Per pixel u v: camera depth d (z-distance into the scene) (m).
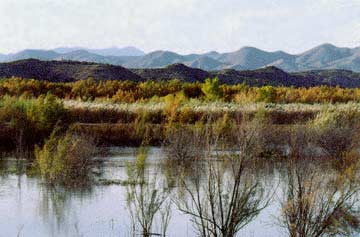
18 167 27.67
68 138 26.19
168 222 17.08
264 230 16.56
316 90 70.56
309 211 14.77
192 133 29.69
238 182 13.76
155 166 26.91
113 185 23.22
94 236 16.56
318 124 32.34
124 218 18.44
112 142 34.38
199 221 16.84
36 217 18.70
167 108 38.81
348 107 42.75
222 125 26.20
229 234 13.53
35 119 34.22
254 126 14.70
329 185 15.64
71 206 20.06
